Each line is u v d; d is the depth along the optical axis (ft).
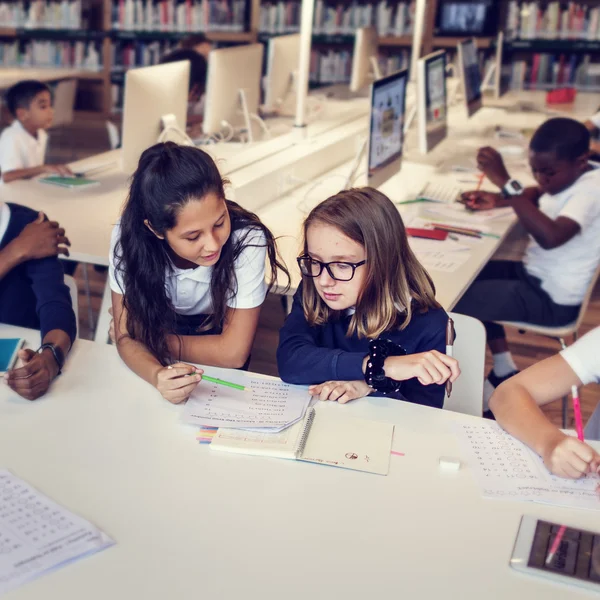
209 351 5.75
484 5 19.12
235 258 5.62
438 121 12.35
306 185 10.61
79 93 23.50
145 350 5.50
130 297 5.59
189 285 5.77
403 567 3.57
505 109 17.08
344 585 3.44
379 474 4.28
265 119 13.65
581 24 18.81
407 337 5.44
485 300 8.87
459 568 3.59
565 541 3.76
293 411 4.85
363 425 4.77
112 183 10.41
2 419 4.69
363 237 5.11
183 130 10.88
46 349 5.26
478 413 5.74
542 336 11.53
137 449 4.42
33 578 3.39
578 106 17.38
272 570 3.51
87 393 5.04
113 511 3.87
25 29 21.94
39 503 3.89
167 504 3.94
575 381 5.00
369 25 20.40
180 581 3.42
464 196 10.25
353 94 16.71
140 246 5.42
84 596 3.30
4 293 6.34
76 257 7.70
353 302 5.32
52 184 10.26
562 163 8.73
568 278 8.68
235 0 21.02
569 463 4.28
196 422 4.68
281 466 4.32
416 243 8.56
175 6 21.27
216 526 3.79
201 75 12.66
